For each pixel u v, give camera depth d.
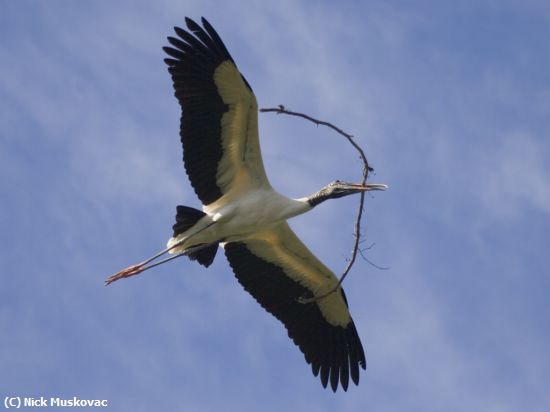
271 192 17.47
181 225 17.39
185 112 17.17
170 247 17.52
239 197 17.44
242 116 16.94
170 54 17.16
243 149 17.19
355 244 16.84
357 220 16.77
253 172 17.39
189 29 16.98
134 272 17.58
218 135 17.16
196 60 17.06
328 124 16.20
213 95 17.02
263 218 17.41
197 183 17.45
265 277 18.88
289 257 18.61
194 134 17.20
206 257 17.73
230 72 16.80
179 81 17.12
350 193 17.72
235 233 17.55
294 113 16.22
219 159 17.31
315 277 18.75
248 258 18.77
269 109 16.20
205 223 17.36
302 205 17.61
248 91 16.75
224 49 16.81
